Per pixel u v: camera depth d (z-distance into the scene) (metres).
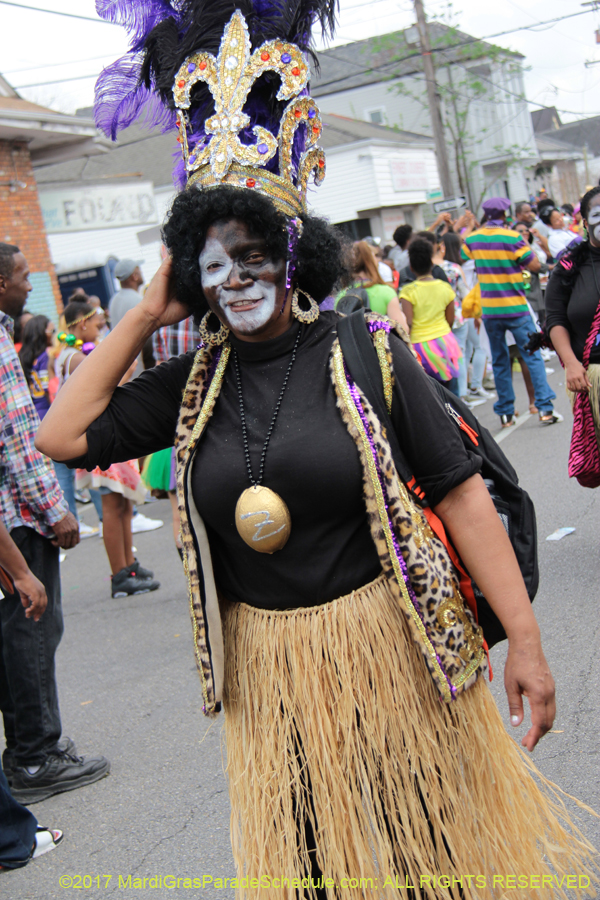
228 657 1.88
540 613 4.07
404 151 26.36
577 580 4.37
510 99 39.50
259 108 1.81
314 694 1.74
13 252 3.30
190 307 1.90
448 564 1.75
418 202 27.06
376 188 24.50
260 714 1.81
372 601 1.75
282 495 1.71
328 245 1.81
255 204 1.67
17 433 3.02
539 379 8.17
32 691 3.24
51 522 3.10
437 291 7.34
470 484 1.75
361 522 1.74
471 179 34.88
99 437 1.88
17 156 13.45
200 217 1.70
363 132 27.73
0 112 12.07
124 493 5.72
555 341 4.25
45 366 7.56
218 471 1.76
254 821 1.81
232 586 1.87
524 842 1.83
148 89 2.07
